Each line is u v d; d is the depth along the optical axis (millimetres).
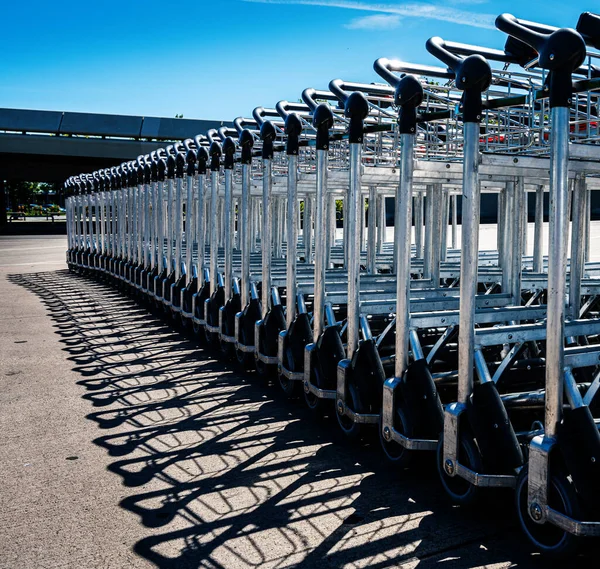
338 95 4570
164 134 31062
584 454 2586
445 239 6840
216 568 2646
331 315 4473
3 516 3107
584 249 5758
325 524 3010
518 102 3074
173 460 3795
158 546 2820
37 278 13422
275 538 2883
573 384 2717
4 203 43281
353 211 3979
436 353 3916
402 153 3473
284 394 5152
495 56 3576
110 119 31188
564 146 2592
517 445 2994
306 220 7320
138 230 9953
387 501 3254
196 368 5973
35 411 4715
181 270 7879
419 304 4352
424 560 2686
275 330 5238
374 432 4250
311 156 6582
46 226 40156
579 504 2535
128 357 6418
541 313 4094
